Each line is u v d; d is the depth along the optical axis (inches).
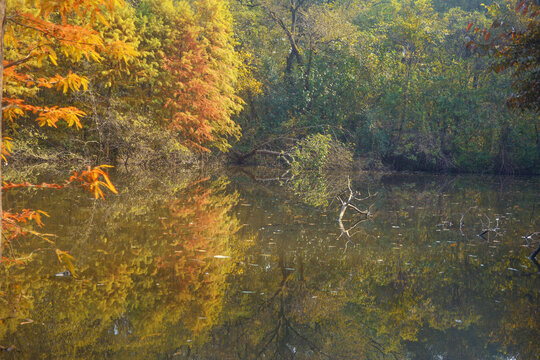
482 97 1056.8
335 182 770.2
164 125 867.4
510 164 1079.0
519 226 386.9
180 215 374.3
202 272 221.0
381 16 1326.3
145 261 233.9
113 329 151.7
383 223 387.2
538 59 283.1
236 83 1035.9
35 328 149.2
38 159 782.5
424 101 1099.3
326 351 141.3
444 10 1510.8
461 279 227.3
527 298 199.9
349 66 1105.4
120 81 800.3
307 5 1264.8
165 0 847.7
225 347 140.9
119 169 754.2
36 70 676.1
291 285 208.4
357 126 1123.9
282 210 438.3
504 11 989.8
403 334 157.5
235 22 1144.2
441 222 400.2
